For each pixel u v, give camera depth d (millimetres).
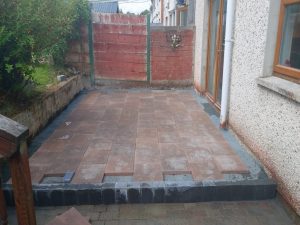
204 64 6613
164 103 6223
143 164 3430
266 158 3211
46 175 3232
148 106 5988
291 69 2934
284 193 2848
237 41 4086
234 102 4234
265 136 3227
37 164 3449
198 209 2902
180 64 7641
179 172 3264
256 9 3428
